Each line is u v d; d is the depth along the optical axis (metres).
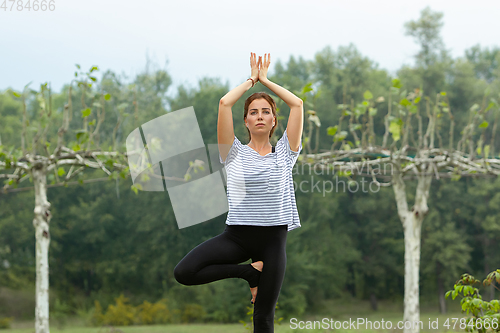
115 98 21.09
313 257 29.56
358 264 32.50
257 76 3.11
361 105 8.55
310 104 8.37
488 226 29.41
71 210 32.84
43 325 7.62
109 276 32.84
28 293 31.52
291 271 27.14
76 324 26.66
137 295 32.75
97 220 32.56
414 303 9.01
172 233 30.20
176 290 29.77
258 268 2.80
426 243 30.23
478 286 30.22
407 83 31.84
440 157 8.95
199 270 2.77
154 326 23.89
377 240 33.12
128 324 25.34
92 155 7.95
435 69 31.44
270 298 2.77
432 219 30.47
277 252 2.81
